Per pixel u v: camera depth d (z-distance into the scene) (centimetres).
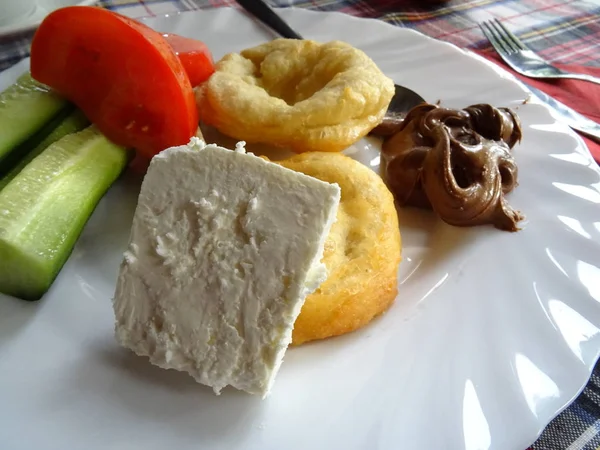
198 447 12
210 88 21
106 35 18
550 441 14
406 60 25
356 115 21
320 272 13
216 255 13
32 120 18
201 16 27
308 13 28
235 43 26
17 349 13
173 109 18
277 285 12
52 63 18
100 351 13
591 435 14
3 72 21
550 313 15
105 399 12
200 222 13
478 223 18
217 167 13
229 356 12
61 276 15
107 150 18
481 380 13
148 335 13
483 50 30
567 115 24
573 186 19
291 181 13
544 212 18
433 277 17
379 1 34
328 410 13
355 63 22
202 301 12
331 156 19
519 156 20
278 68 23
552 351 14
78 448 12
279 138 20
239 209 13
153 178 13
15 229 14
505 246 17
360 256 16
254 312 12
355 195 18
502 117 20
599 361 15
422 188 19
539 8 35
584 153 20
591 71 28
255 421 12
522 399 13
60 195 16
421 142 20
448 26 32
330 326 15
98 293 15
